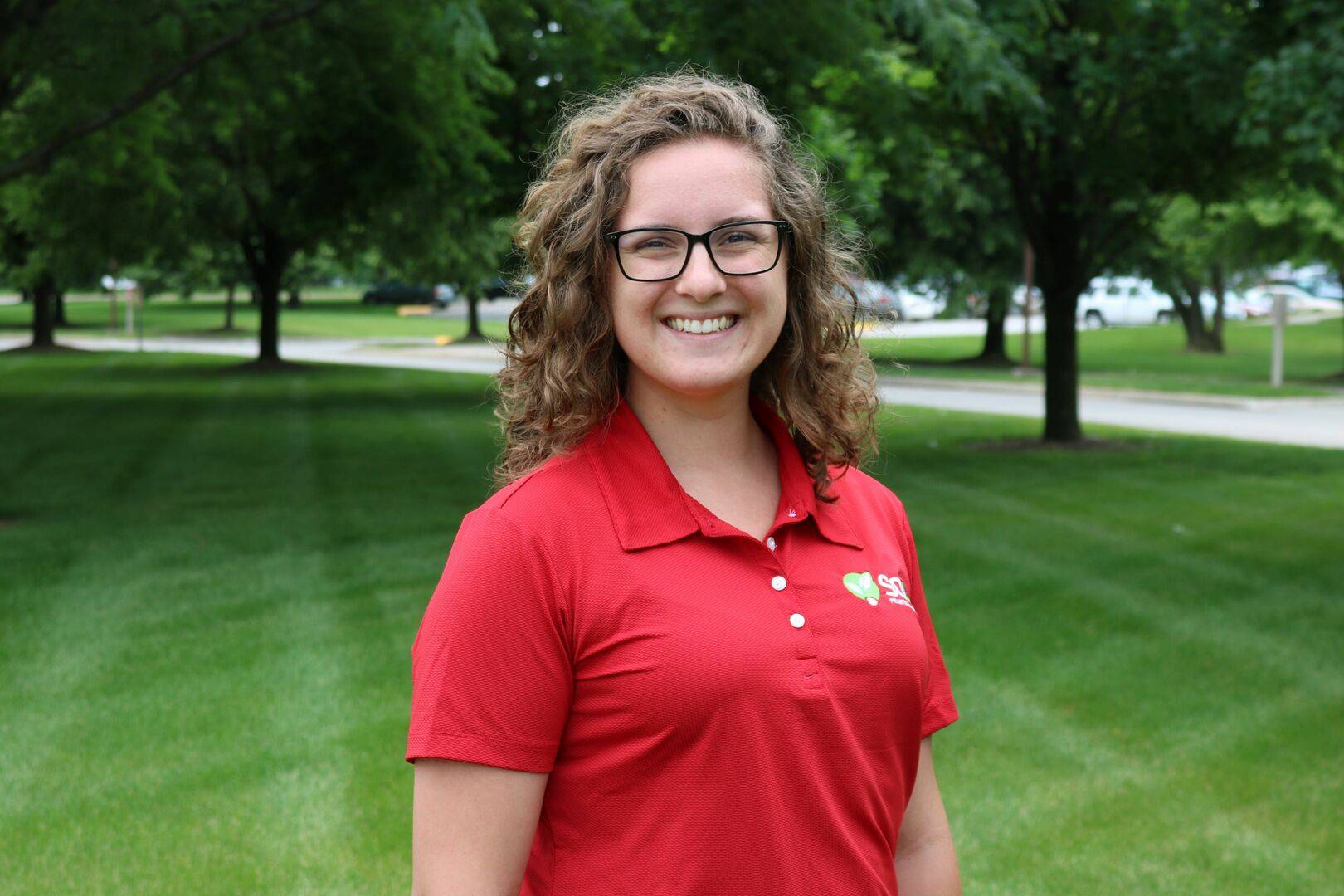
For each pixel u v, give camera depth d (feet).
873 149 40.16
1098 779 13.94
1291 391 68.90
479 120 42.11
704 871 4.14
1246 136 29.04
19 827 12.46
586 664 4.24
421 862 4.22
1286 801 13.35
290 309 209.36
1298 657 18.25
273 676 17.01
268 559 24.44
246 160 79.87
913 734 4.68
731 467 4.80
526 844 4.23
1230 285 131.64
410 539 26.48
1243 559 24.93
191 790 13.35
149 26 31.30
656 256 4.57
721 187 4.57
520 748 4.15
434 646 4.24
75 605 20.71
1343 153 38.99
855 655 4.42
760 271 4.58
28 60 31.58
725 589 4.32
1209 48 32.55
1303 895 11.42
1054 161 42.91
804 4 30.42
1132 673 17.49
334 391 68.59
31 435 46.91
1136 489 34.47
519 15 40.40
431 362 98.27
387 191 50.62
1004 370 87.61
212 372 84.23
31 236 95.91
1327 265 89.15
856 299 5.27
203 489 33.53
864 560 4.74
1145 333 120.88
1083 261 44.88
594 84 36.29
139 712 15.58
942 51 30.04
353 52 37.65
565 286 4.65
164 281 148.87
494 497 4.45
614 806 4.23
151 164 42.47
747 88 5.15
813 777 4.23
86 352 108.78
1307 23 28.48
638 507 4.37
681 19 33.19
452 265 100.17
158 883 11.45
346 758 14.23
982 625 19.88
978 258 88.38
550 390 4.56
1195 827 12.78
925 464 39.86
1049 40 39.37
